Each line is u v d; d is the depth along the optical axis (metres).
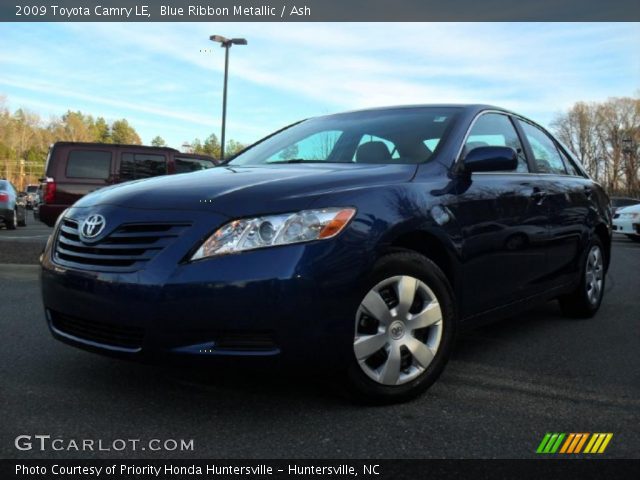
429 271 3.03
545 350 3.99
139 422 2.68
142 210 2.74
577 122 69.62
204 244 2.57
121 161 11.09
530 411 2.87
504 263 3.66
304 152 3.92
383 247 2.81
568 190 4.59
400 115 4.00
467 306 3.36
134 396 2.99
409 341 2.95
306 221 2.63
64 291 2.83
